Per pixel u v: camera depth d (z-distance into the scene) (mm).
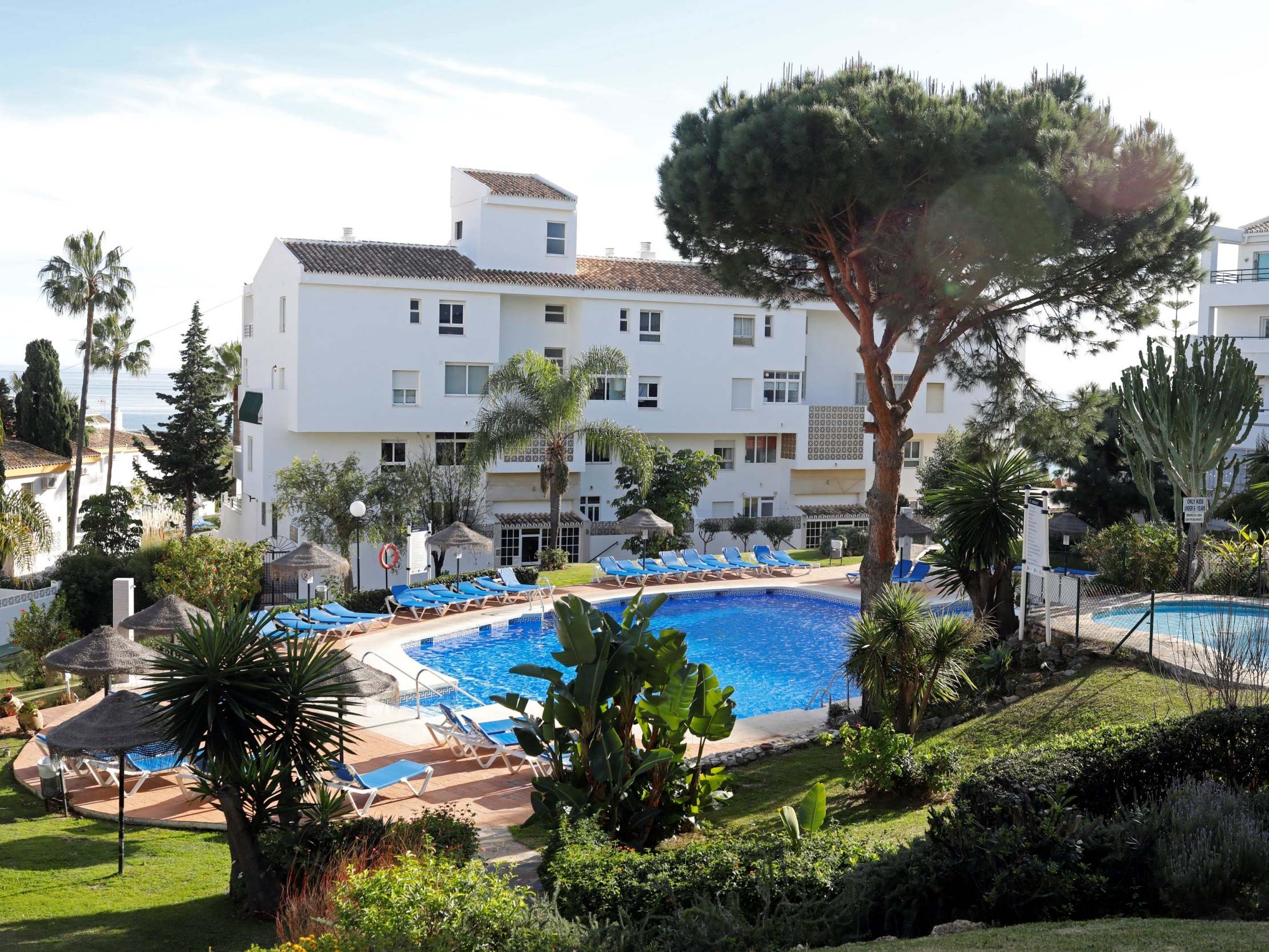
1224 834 7848
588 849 9352
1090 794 9422
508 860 11398
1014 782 9086
